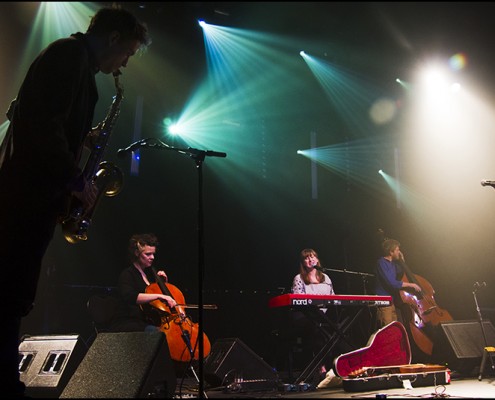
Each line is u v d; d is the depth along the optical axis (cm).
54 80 199
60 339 378
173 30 731
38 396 348
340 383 417
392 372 389
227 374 426
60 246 618
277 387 411
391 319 559
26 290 196
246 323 683
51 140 189
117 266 676
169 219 750
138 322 438
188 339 397
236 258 795
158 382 294
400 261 606
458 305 756
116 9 238
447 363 532
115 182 299
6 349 193
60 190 205
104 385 289
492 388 360
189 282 745
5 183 197
